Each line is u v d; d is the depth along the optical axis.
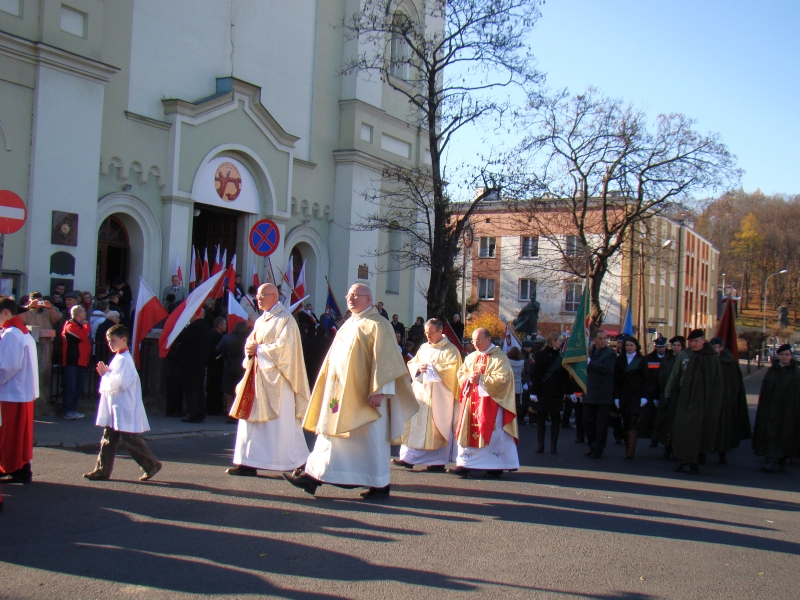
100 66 15.57
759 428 11.64
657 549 6.29
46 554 5.34
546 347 12.39
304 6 22.38
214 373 14.05
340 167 23.64
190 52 18.70
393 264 25.89
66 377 11.36
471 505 7.56
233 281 16.98
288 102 21.97
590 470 10.65
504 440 9.44
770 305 89.00
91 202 15.55
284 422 8.30
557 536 6.51
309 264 23.30
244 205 20.17
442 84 21.38
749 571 5.82
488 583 5.16
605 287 45.06
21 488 7.29
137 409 7.75
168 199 17.86
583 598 4.98
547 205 28.08
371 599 4.74
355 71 23.69
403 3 25.66
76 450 9.51
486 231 46.84
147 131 17.45
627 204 29.78
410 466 10.05
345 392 7.43
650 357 14.68
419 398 9.79
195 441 11.05
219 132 19.09
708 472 11.23
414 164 26.53
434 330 9.92
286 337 8.28
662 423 12.38
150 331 13.60
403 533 6.30
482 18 19.17
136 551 5.48
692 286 61.75
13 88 14.30
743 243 89.81
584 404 12.16
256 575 5.07
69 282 15.12
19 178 14.42
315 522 6.49
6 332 7.28
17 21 14.32
